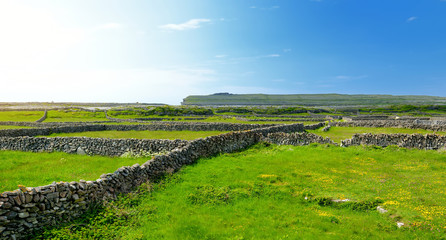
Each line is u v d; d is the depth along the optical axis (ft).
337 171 58.49
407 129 132.98
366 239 31.96
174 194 45.09
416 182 49.44
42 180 50.37
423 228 33.04
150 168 50.72
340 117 286.25
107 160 72.02
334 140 102.94
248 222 36.52
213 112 366.02
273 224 35.91
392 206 39.17
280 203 43.19
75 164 65.98
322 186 49.37
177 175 54.29
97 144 83.66
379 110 409.28
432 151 74.69
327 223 36.19
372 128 142.82
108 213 35.81
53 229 30.89
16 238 28.53
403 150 76.43
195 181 51.78
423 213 36.50
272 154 77.71
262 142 95.09
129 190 43.93
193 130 156.46
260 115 321.73
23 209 29.50
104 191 39.42
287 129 128.98
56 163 66.95
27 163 67.51
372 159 68.18
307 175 56.18
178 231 33.60
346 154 74.74
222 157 73.56
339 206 41.27
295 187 49.01
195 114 329.52
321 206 42.01
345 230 34.12
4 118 263.49
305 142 91.45
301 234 33.19
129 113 319.47
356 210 40.01
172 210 39.32
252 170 59.82
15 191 29.71
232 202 43.24
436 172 55.93
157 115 314.14
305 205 42.47
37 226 30.58
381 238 31.94
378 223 35.45
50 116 294.87
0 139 91.61
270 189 47.98
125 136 127.65
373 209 39.68
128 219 35.53
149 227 34.17
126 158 74.95
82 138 85.92
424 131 122.01
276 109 394.32
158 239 31.58
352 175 55.67
